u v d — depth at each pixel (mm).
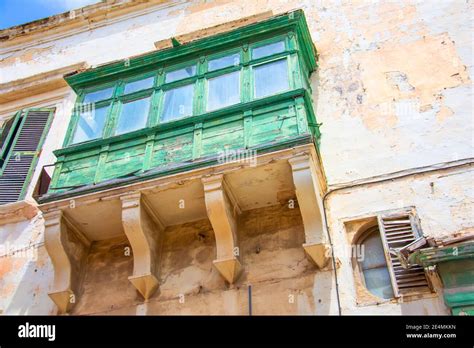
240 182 6711
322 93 8344
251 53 7938
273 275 6512
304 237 6715
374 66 8359
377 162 7195
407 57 8250
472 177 6574
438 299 5688
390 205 6699
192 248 7176
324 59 8844
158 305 6730
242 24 10102
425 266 5699
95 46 11695
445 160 6867
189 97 7793
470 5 8492
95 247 7727
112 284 7223
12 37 12609
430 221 6379
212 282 6730
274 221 7004
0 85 11211
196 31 10391
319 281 6270
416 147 7152
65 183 7375
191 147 7020
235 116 7074
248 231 7016
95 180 7168
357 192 6973
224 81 7742
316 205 6359
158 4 11875
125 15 12086
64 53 11906
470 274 5559
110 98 8344
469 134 6992
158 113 7719
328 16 9609
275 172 6531
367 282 6262
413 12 8859
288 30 7969
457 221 6254
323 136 7777
